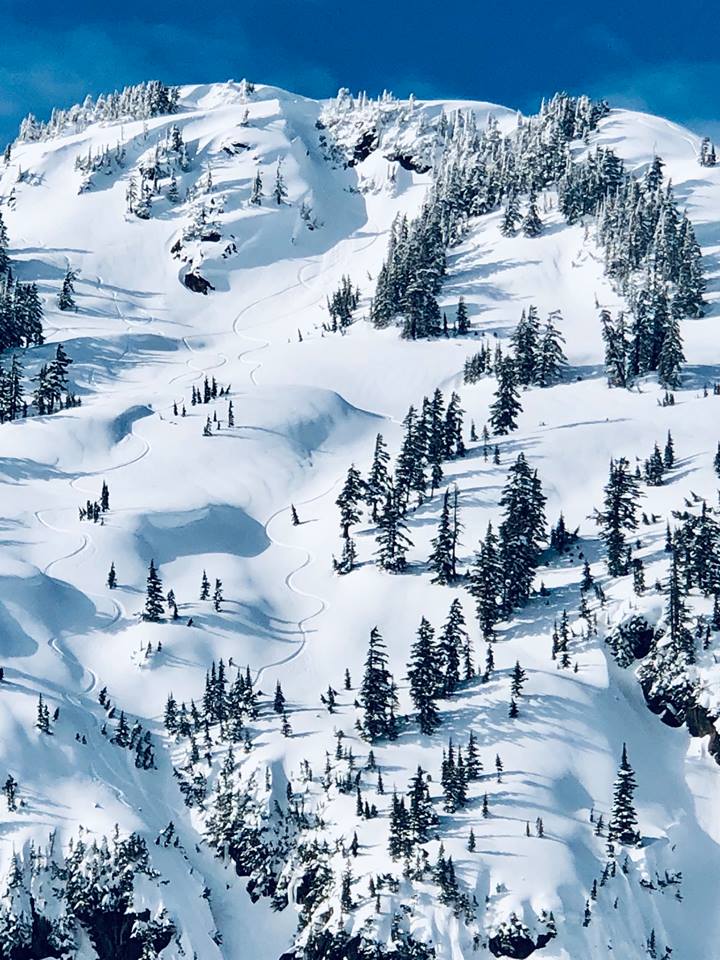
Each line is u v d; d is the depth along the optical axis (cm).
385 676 13562
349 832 12069
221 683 14112
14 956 11081
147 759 13388
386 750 13325
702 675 14138
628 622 14762
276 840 12475
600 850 12194
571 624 15075
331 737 13575
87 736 13375
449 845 11788
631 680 14475
